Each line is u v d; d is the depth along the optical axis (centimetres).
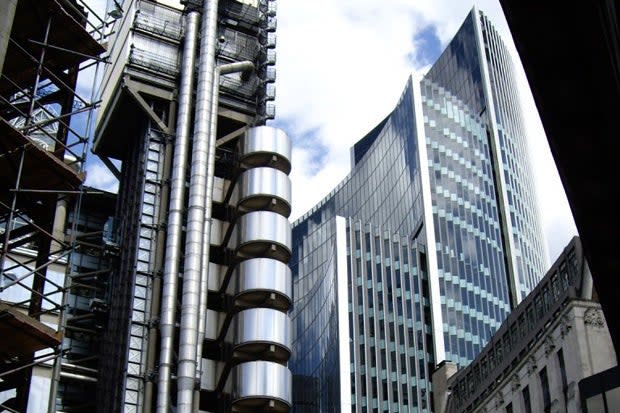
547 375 5294
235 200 9319
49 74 5406
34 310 4572
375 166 19600
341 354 15262
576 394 4838
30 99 4934
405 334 15625
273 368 8244
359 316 15800
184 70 9612
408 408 14888
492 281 16525
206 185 8806
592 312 4969
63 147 5006
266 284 8588
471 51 19888
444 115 18162
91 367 9431
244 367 8231
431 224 16500
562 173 3106
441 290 15875
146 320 8312
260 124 10006
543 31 2650
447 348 15275
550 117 2927
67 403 9088
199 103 9288
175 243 8488
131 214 9319
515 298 16662
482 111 19025
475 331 15675
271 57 10375
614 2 2047
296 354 17750
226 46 10312
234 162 9662
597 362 4819
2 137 4553
